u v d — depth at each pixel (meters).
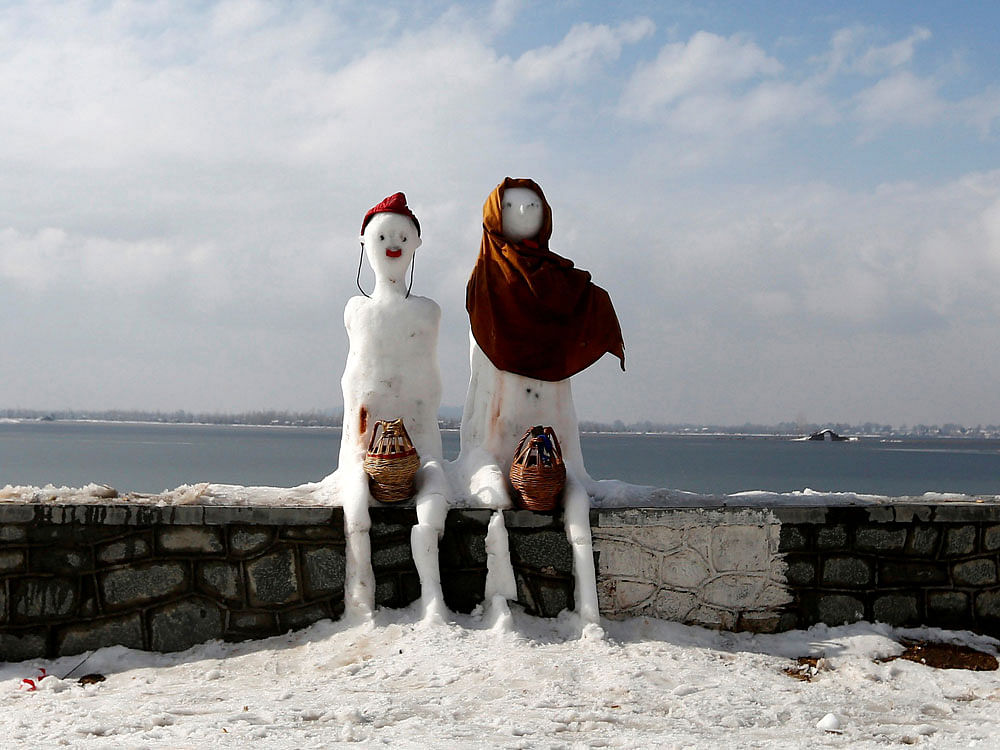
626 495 7.49
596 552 7.04
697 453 94.62
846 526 7.23
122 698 5.73
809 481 42.84
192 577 6.84
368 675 6.02
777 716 5.36
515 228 7.88
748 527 7.14
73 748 4.60
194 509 6.85
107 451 70.12
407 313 7.76
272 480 37.66
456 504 7.18
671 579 7.07
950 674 6.36
